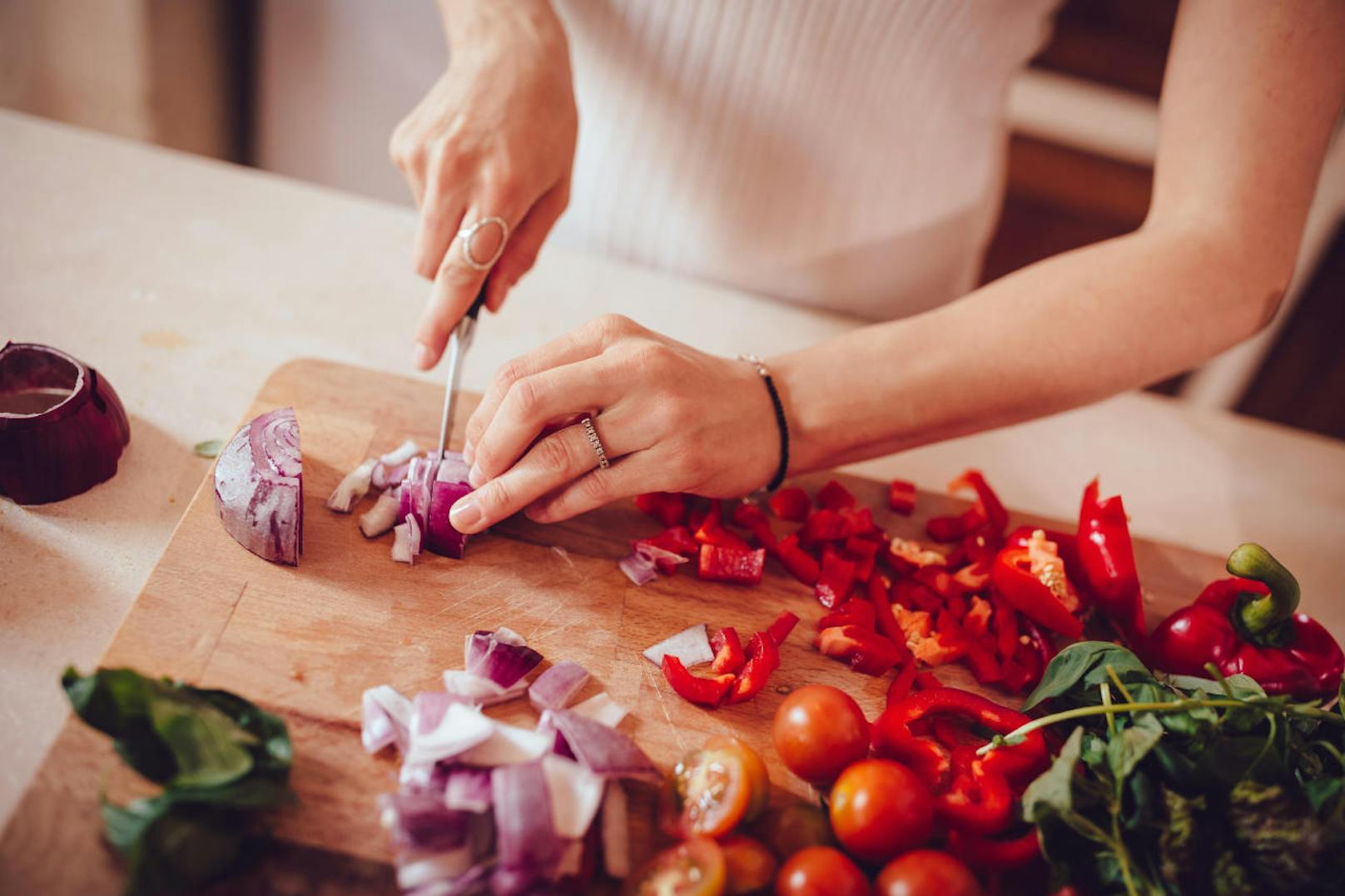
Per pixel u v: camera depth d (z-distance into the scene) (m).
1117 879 0.78
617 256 1.71
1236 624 1.01
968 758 0.92
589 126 1.59
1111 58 2.31
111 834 0.70
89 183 1.43
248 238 1.43
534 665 0.91
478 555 1.02
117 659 0.83
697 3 1.42
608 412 0.98
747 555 1.06
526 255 1.21
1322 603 1.28
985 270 2.66
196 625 0.87
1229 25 1.10
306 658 0.87
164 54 1.90
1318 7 1.07
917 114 1.49
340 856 0.75
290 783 0.78
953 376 1.10
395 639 0.91
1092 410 1.56
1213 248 1.10
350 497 1.02
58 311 1.21
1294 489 1.48
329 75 2.12
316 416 1.12
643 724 0.90
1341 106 1.09
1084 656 0.92
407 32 2.04
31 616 0.88
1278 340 2.45
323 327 1.32
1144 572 1.23
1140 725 0.83
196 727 0.73
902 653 1.04
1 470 0.93
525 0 1.23
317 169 2.29
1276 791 0.76
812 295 1.69
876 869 0.83
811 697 0.86
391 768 0.81
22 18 1.81
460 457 1.05
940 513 1.24
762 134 1.52
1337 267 2.29
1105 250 1.14
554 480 0.98
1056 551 1.09
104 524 0.98
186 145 2.08
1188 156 1.14
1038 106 2.37
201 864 0.69
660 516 1.12
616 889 0.77
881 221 1.60
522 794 0.75
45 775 0.74
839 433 1.10
